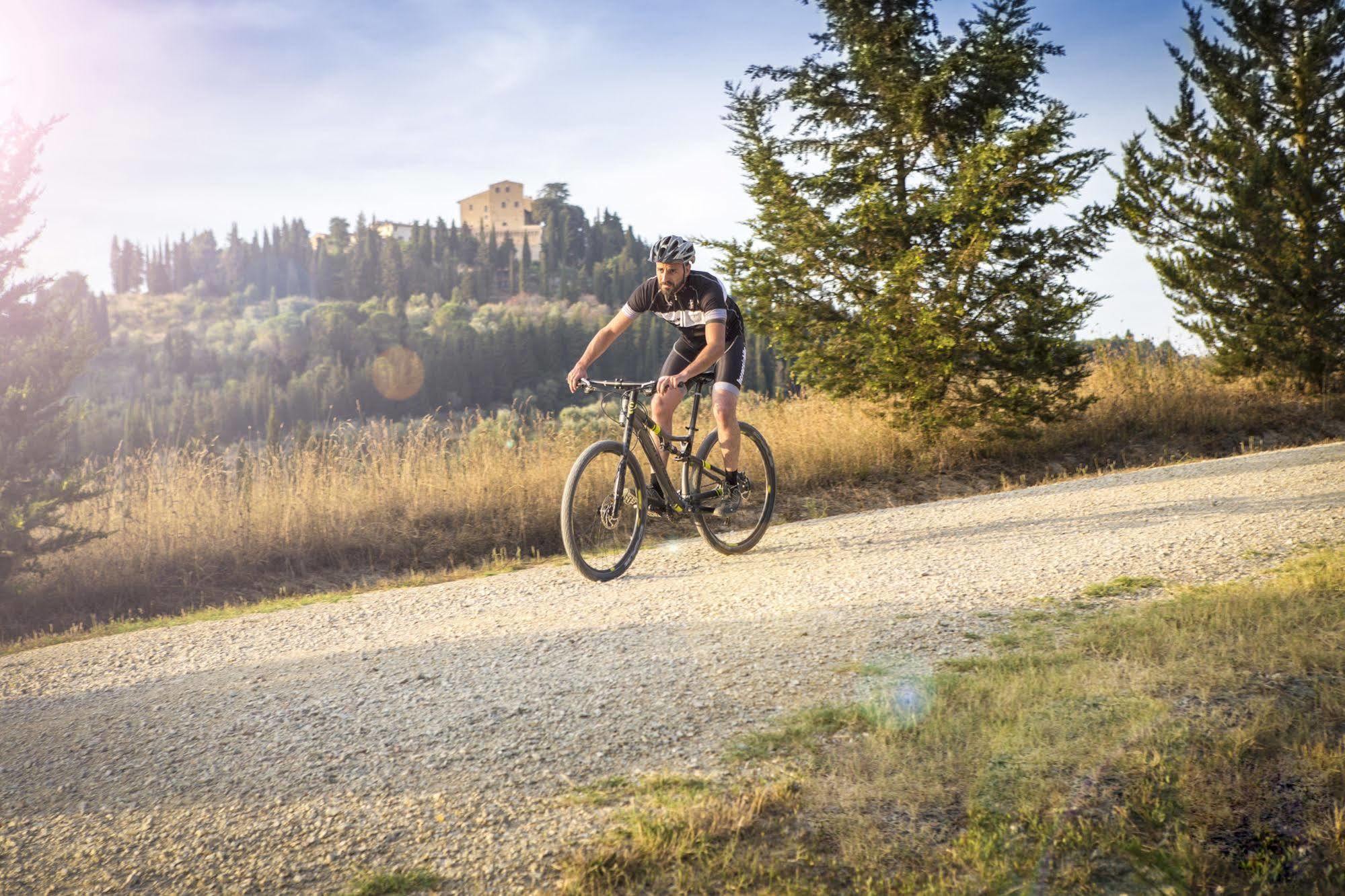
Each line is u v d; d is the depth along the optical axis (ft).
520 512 29.04
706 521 21.25
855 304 36.24
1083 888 6.97
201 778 10.05
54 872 8.38
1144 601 13.21
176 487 29.30
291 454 31.65
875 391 35.55
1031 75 35.40
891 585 15.67
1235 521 18.10
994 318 34.30
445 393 542.16
